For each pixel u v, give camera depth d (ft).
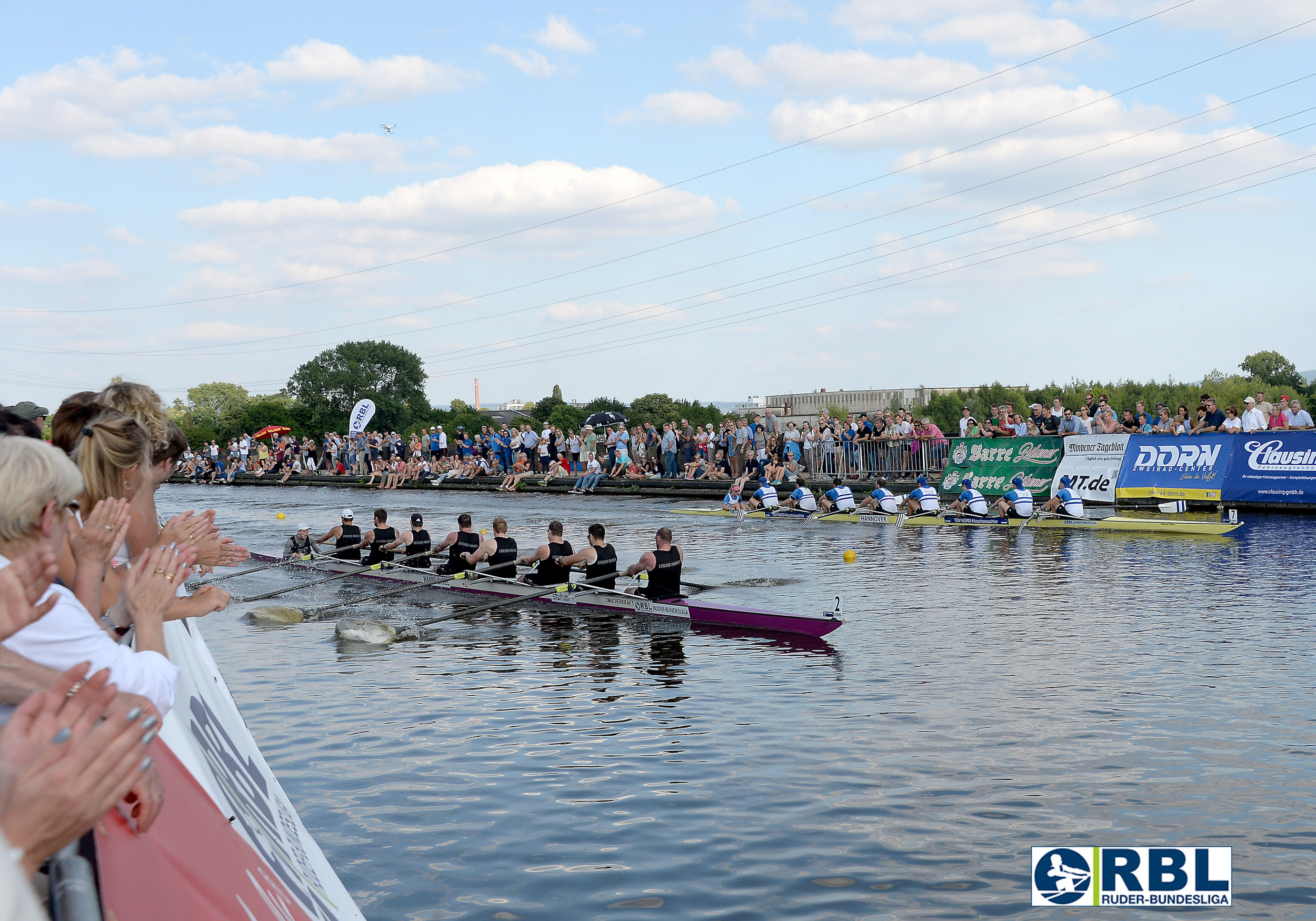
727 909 20.98
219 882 9.30
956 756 29.66
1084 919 20.30
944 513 95.66
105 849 7.62
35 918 4.45
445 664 43.57
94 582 11.25
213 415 435.12
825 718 33.86
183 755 10.39
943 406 257.34
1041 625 47.37
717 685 38.75
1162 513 87.71
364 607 58.08
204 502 154.51
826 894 21.57
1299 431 86.58
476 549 64.03
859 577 63.67
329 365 362.94
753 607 50.19
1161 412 96.43
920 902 21.12
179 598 12.94
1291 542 71.56
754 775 28.66
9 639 8.87
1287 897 20.89
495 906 21.25
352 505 138.10
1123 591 55.47
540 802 27.04
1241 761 28.50
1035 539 80.79
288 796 27.73
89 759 6.38
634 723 34.09
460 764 30.19
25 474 8.61
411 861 23.49
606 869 22.91
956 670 39.52
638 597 54.70
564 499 136.26
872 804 26.32
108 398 15.20
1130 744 30.19
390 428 360.48
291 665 43.86
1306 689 35.01
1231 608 49.32
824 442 122.21
